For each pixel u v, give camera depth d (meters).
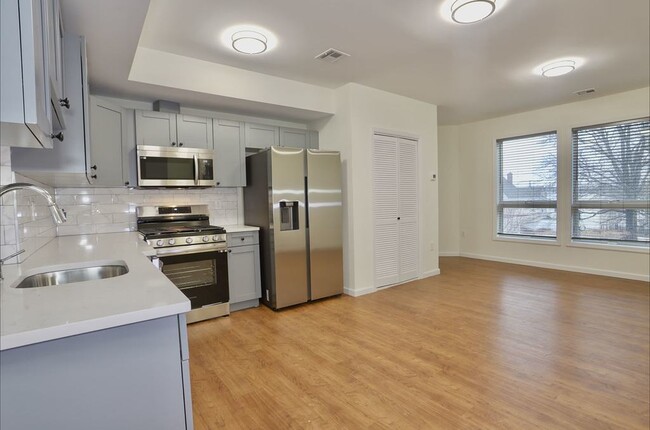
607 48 3.19
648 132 4.42
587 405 1.91
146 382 1.02
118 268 1.76
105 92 3.24
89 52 2.41
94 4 1.82
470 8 2.35
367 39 2.91
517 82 4.09
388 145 4.49
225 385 2.20
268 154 3.62
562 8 2.50
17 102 0.88
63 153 1.88
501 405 1.93
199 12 2.43
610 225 4.80
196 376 2.31
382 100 4.37
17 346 0.80
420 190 4.89
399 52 3.19
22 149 1.77
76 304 1.01
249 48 2.89
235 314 3.55
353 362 2.48
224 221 4.05
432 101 4.90
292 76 3.76
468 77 3.89
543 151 5.45
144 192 3.56
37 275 1.54
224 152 3.74
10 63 0.87
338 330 3.08
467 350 2.62
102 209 3.34
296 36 2.83
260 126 4.00
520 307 3.58
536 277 4.84
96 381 0.95
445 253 6.72
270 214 3.62
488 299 3.89
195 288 3.29
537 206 5.57
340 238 4.07
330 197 3.97
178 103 3.61
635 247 4.55
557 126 5.21
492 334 2.91
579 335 2.84
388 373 2.31
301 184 3.78
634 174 4.56
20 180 1.98
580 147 5.03
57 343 0.90
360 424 1.81
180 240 3.18
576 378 2.19
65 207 3.17
